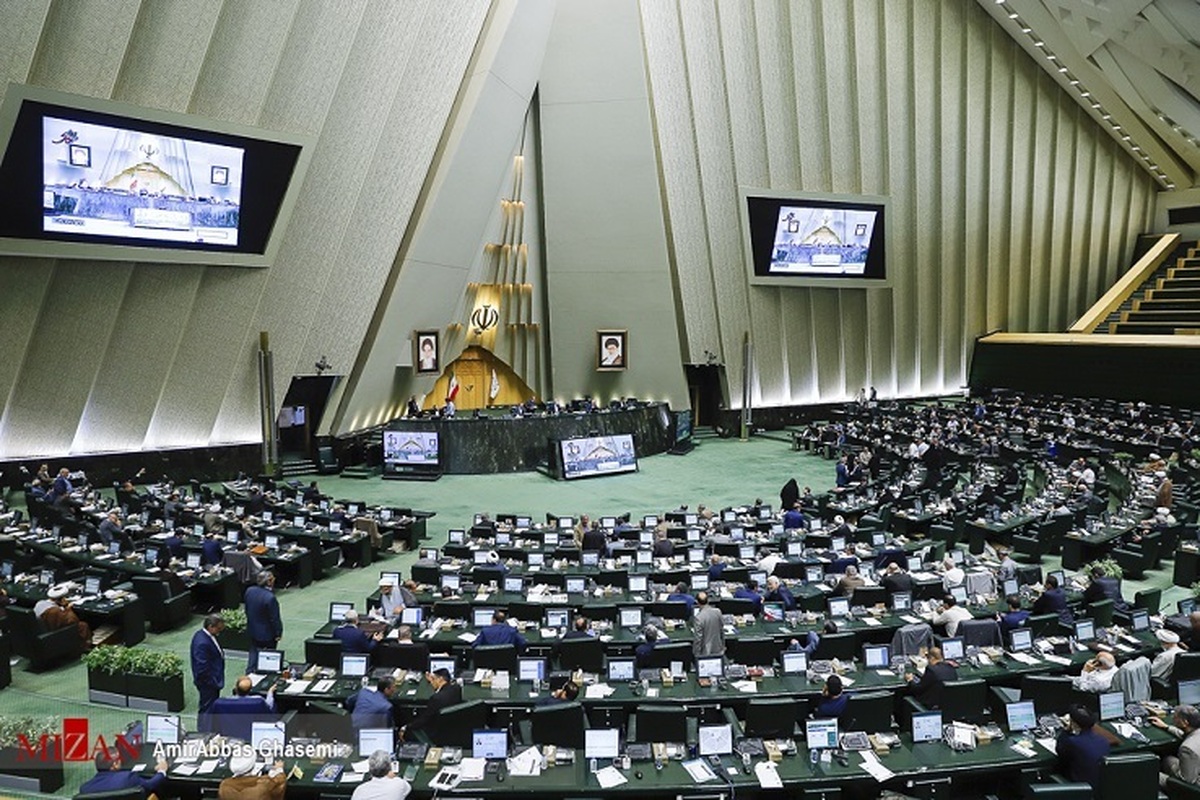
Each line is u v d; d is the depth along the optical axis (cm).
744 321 3316
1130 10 2572
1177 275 3834
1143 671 941
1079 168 3766
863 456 2614
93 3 1806
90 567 1420
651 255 3084
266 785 728
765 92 3038
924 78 3275
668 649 1009
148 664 1016
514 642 1071
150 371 2272
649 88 2900
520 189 3081
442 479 2617
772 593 1243
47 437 2173
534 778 767
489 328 3141
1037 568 1389
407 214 2569
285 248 2361
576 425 2806
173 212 2092
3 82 1736
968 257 3666
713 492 2450
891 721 874
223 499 1873
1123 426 2800
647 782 761
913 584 1290
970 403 3459
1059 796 683
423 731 841
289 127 2208
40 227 1897
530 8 2617
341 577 1638
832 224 3294
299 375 2547
